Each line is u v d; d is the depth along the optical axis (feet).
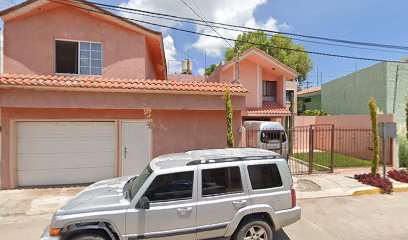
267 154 14.52
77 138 26.48
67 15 30.42
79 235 11.03
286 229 16.60
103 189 14.03
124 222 11.24
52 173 25.95
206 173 12.62
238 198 12.63
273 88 55.67
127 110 27.25
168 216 11.62
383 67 44.75
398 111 43.83
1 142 24.06
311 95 80.53
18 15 28.40
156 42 35.76
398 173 29.22
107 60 31.89
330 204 21.65
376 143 27.63
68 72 30.66
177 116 28.81
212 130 29.68
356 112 53.67
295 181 27.94
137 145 27.86
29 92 22.93
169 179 12.21
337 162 38.65
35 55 29.25
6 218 18.34
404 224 17.48
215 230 12.16
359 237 15.51
